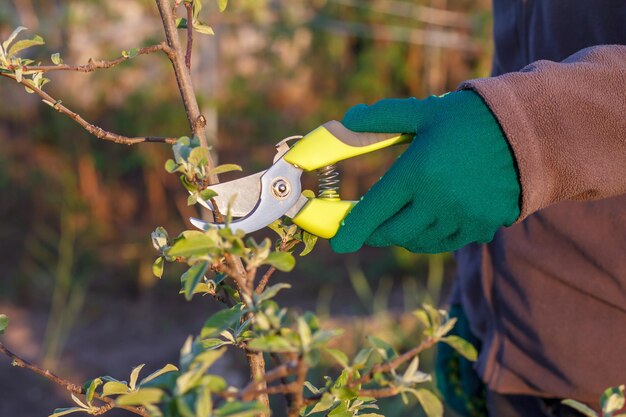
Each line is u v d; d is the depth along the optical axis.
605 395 0.84
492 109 0.96
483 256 1.46
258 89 5.18
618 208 1.26
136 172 5.29
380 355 0.88
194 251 0.81
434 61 4.96
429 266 4.65
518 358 1.42
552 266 1.34
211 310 4.42
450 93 1.03
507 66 1.51
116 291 4.60
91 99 4.97
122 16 4.53
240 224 1.04
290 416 0.84
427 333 0.84
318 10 4.98
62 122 4.95
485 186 0.97
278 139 5.15
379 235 1.02
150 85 4.59
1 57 1.02
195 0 1.06
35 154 5.09
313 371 3.14
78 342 3.98
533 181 0.96
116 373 3.64
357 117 1.05
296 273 4.73
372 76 5.13
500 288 1.43
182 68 1.03
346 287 4.58
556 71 1.01
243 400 0.74
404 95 5.33
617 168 1.01
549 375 1.38
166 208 5.17
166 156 4.85
